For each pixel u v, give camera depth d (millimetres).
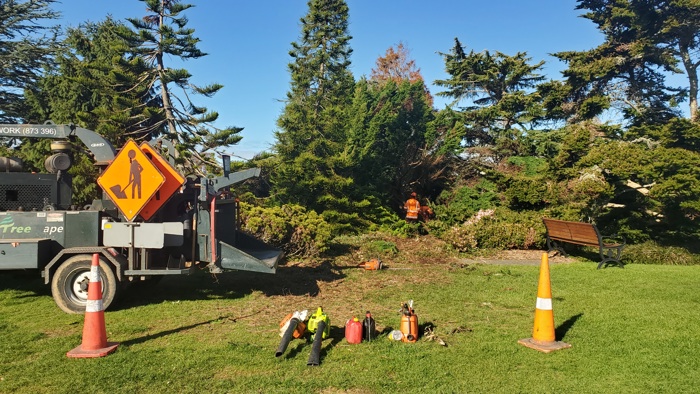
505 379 4703
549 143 21734
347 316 6996
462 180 21062
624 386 4551
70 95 21453
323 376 4727
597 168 14172
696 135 15938
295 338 5898
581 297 8219
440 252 13391
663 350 5496
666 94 26344
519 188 15523
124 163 7168
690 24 24344
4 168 8352
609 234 14398
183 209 8672
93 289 5395
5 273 8195
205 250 7582
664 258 12633
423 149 22031
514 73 26109
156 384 4527
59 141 7996
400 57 47719
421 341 5863
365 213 17719
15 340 5738
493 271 10789
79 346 5469
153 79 19375
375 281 9570
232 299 8008
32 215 7230
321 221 12336
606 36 26922
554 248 13531
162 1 19219
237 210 9547
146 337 5934
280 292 8555
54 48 24438
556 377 4762
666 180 13688
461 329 6324
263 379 4637
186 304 7629
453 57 28266
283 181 17141
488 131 25422
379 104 24547
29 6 24500
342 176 17766
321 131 18047
